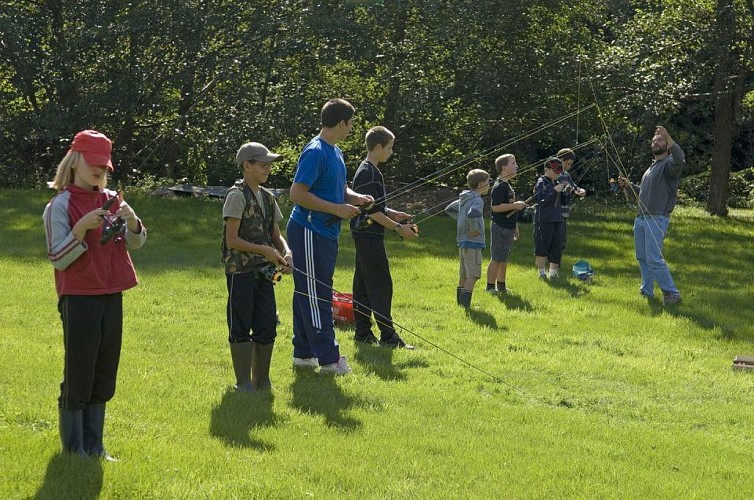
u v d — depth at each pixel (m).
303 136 22.58
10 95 22.77
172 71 22.73
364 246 9.22
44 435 5.73
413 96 22.58
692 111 32.41
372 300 9.34
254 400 7.01
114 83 22.45
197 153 24.12
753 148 35.41
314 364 8.16
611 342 10.45
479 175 11.57
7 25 21.09
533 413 7.57
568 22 24.73
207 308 10.56
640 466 6.47
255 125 22.34
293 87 22.88
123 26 21.81
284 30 22.69
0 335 8.41
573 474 6.07
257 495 5.16
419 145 23.97
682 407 8.20
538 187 13.87
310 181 7.66
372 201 8.26
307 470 5.66
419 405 7.43
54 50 22.33
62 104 22.58
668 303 12.63
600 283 13.92
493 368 9.01
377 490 5.46
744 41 23.67
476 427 7.00
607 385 8.77
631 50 23.12
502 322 11.09
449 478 5.80
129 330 9.17
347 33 22.58
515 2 22.58
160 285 11.59
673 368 9.54
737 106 27.02
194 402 6.82
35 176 22.17
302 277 7.87
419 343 9.77
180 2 22.08
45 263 12.63
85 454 5.43
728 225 23.02
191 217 17.53
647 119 25.05
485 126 23.98
